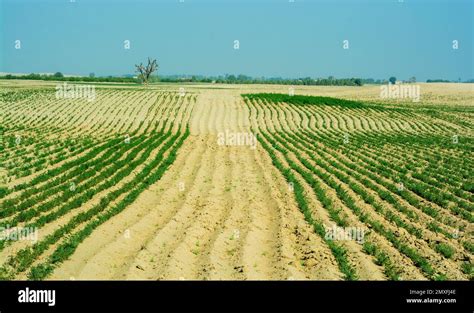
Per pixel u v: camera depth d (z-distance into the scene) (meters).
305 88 98.75
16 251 14.34
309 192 21.64
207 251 14.37
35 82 87.31
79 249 14.33
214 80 127.25
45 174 24.05
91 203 19.23
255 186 22.66
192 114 51.25
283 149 32.91
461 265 14.22
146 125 45.38
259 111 54.59
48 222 16.97
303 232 16.20
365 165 28.42
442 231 17.03
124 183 22.55
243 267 13.06
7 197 20.59
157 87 79.25
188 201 19.86
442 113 59.25
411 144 38.75
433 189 22.92
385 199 21.06
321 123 49.62
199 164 27.89
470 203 21.16
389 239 16.05
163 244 14.92
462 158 33.28
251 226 16.50
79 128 43.03
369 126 48.62
